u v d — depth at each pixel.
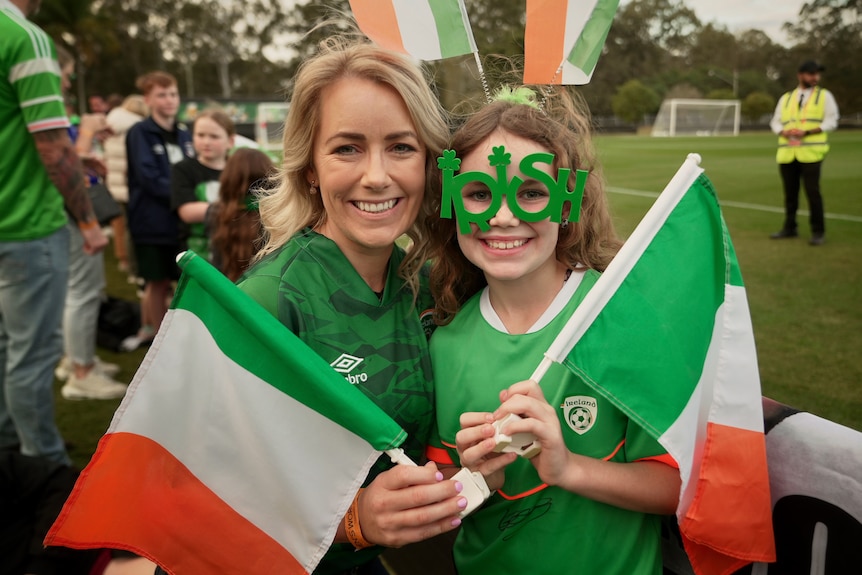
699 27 52.88
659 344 1.19
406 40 1.32
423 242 1.39
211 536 1.20
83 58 36.53
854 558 1.19
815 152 6.44
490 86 1.51
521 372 1.26
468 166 1.25
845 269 5.61
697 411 1.21
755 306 4.74
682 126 36.56
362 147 1.19
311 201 1.34
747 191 11.03
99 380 3.91
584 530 1.23
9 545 1.87
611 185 12.88
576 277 1.30
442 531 1.13
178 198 3.83
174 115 4.33
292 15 48.28
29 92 2.44
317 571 1.34
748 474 1.23
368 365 1.26
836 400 3.21
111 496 1.17
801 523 1.27
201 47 49.25
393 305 1.33
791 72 48.75
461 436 1.12
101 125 4.95
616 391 1.16
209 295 1.18
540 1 1.34
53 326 2.68
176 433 1.20
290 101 1.29
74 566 1.83
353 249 1.28
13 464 1.97
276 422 1.17
